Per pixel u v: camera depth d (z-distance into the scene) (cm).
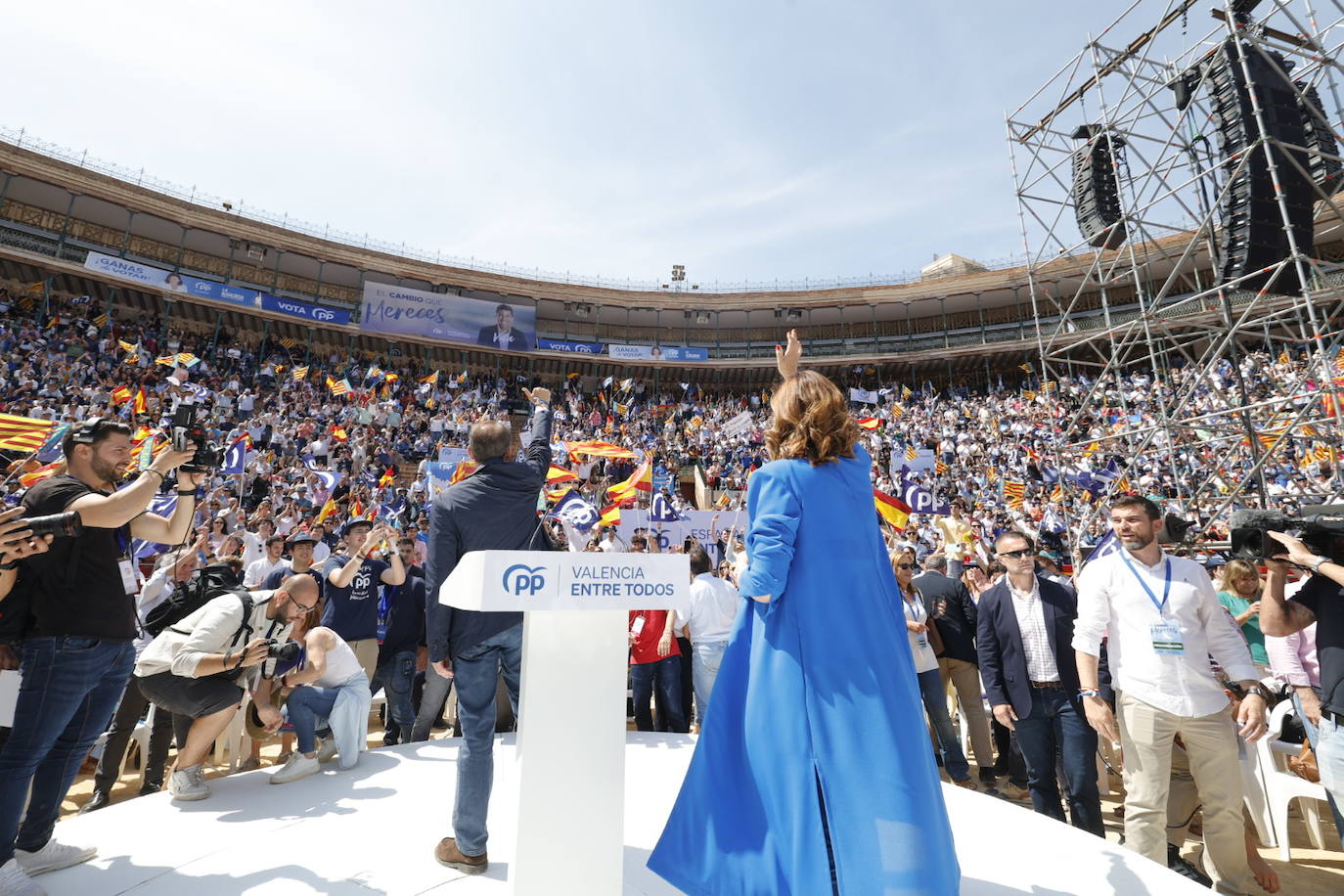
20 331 2333
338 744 435
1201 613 362
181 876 277
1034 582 471
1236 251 801
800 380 237
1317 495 1227
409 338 3372
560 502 1095
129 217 2873
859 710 193
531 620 206
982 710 664
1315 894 418
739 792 209
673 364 3875
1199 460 1391
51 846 284
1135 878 275
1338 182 891
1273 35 928
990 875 280
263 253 3141
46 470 748
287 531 1381
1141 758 356
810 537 214
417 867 284
